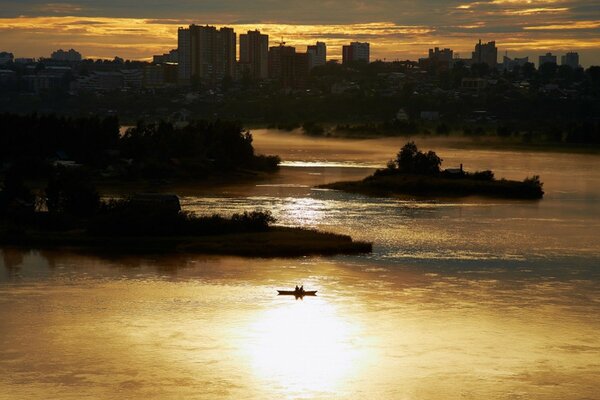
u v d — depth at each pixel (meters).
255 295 130.75
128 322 116.38
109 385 94.69
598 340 110.25
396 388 95.12
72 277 140.75
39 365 100.12
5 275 141.75
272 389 94.69
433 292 133.25
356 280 141.00
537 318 119.44
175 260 154.75
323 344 108.19
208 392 93.50
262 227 181.12
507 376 98.38
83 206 191.50
